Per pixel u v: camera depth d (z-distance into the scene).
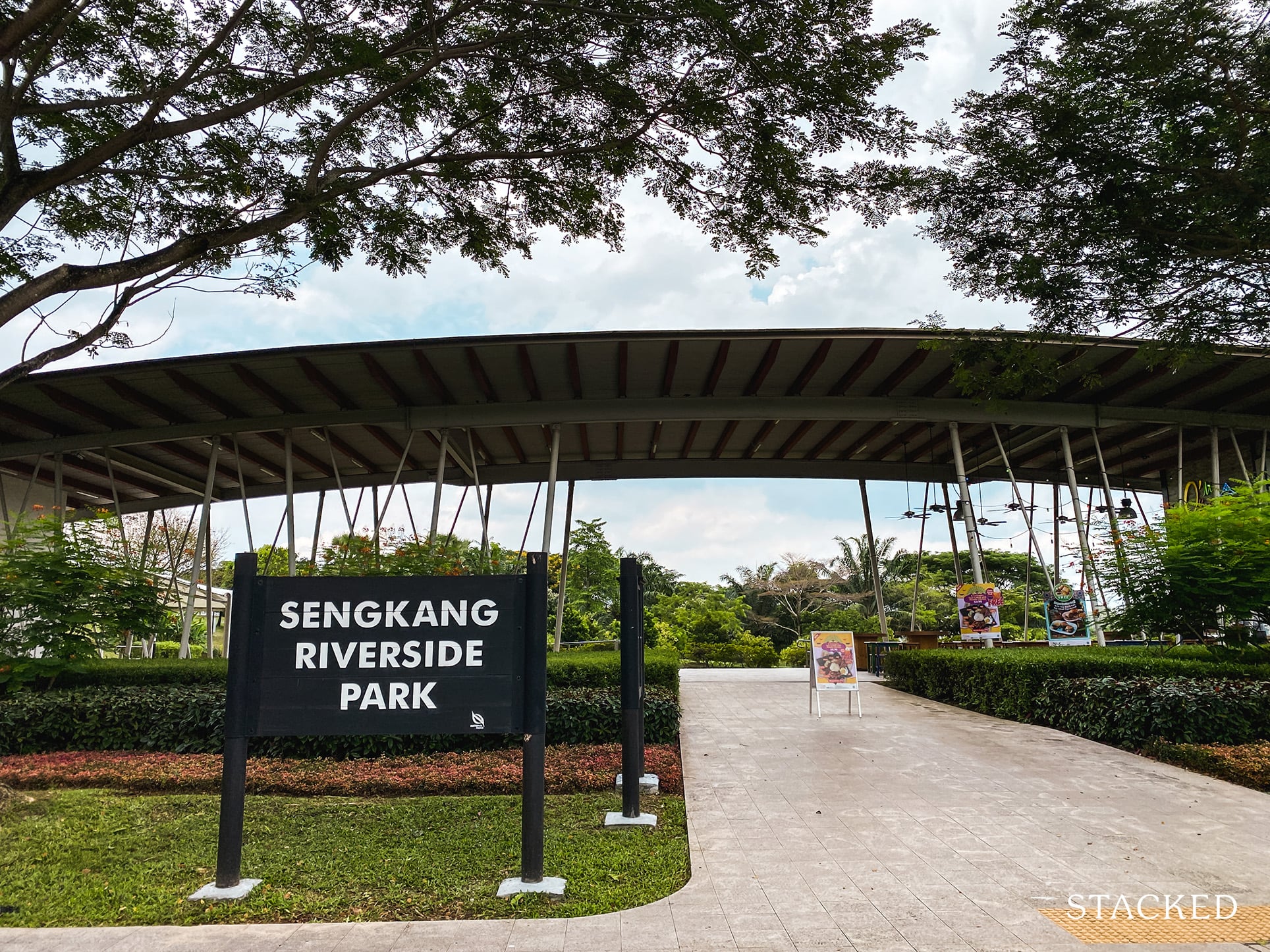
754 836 5.78
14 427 17.64
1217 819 6.09
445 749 8.59
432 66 8.09
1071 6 8.05
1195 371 16.28
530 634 5.01
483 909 4.48
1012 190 9.18
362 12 8.02
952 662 13.00
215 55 8.09
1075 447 21.91
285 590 4.99
